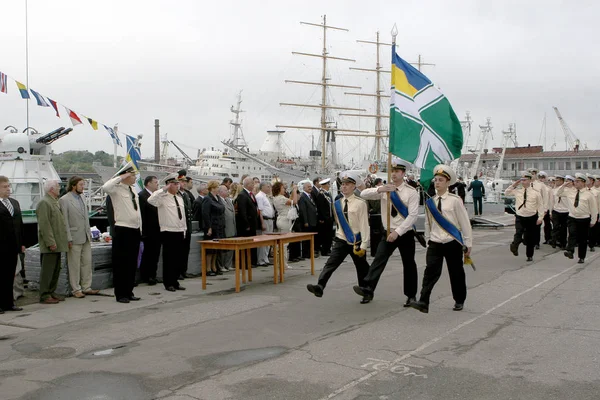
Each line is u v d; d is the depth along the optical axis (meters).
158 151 51.94
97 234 12.25
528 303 8.80
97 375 5.53
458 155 8.84
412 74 8.68
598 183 16.27
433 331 7.13
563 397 4.85
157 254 10.86
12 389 5.16
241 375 5.48
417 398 4.86
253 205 12.57
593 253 15.53
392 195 8.40
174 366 5.79
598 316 7.86
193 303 9.03
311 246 11.91
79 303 9.09
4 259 8.38
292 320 7.80
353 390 5.05
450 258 8.07
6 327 7.53
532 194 13.55
